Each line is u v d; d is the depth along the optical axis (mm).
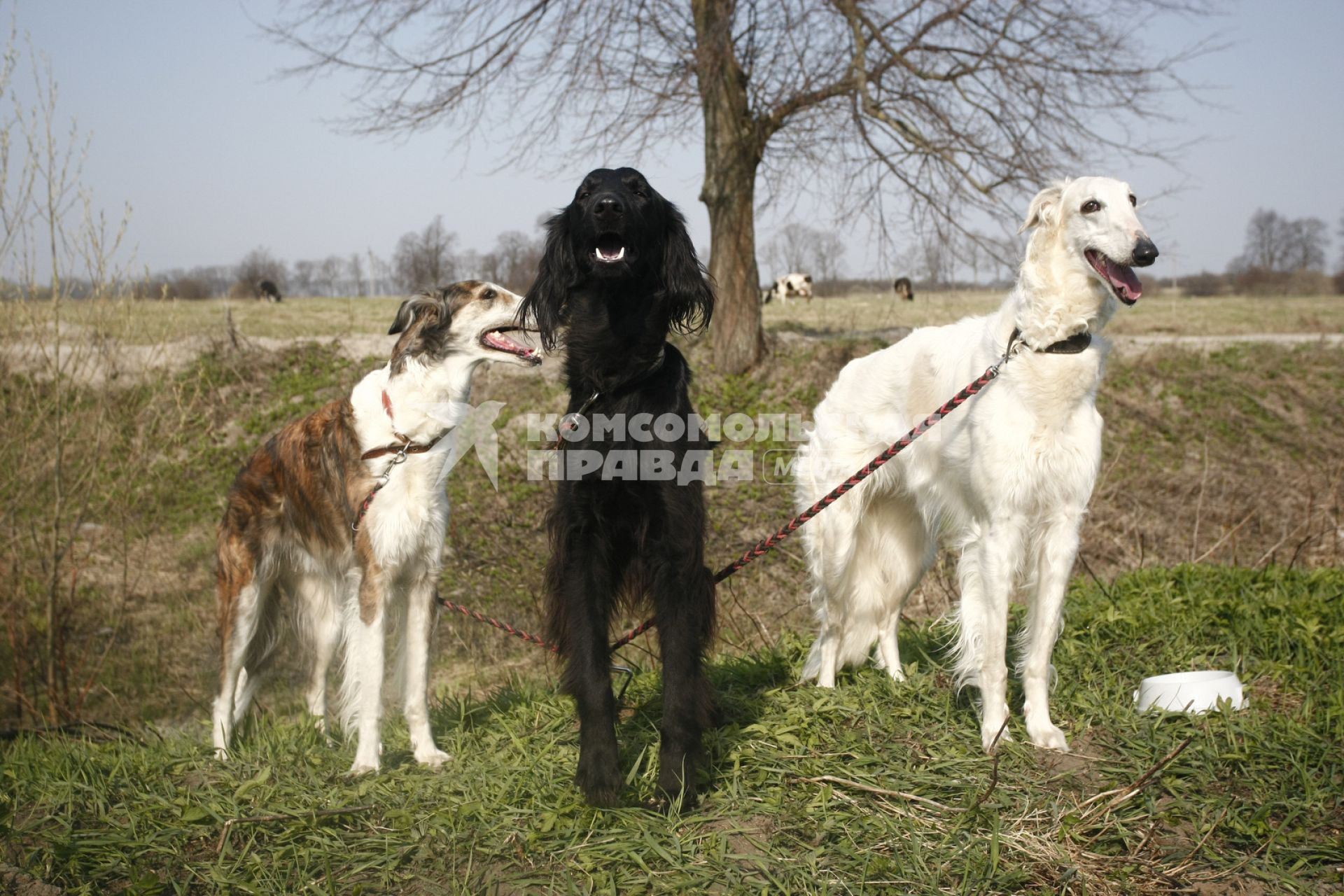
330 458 4133
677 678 3277
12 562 6906
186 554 9164
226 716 4293
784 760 3551
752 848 3010
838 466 4605
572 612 3344
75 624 7473
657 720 4055
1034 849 2949
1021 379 3631
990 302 17562
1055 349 3586
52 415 7070
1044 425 3631
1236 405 14164
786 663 4938
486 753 3861
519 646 7379
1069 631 4750
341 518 4121
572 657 3309
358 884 2863
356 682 3936
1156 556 8852
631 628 5934
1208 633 4723
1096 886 2779
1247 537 9367
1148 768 3430
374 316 23422
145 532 8922
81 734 5242
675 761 3215
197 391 8820
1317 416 14172
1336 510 8812
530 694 4656
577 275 3557
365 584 3902
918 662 4746
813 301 25859
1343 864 2852
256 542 4367
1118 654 4566
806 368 13445
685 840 3006
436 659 7207
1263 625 4609
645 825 3064
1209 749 3473
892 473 4496
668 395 3469
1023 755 3539
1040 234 3645
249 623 4344
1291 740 3514
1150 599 5105
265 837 3162
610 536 3389
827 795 3221
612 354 3453
